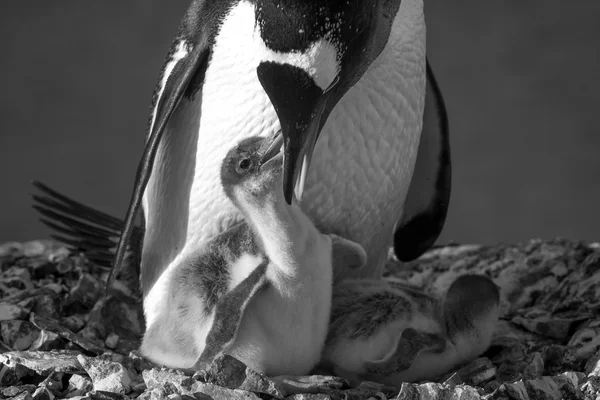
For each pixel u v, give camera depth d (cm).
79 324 1109
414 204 1170
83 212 1288
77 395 888
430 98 1130
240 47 936
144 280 1050
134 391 884
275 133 925
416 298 958
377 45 902
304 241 873
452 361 938
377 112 955
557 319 1055
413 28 971
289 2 831
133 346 1076
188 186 986
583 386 865
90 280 1168
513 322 1095
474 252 1415
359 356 918
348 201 986
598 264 1188
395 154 991
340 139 951
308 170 924
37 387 898
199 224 988
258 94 930
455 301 945
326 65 842
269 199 860
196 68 956
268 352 891
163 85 1034
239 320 877
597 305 1076
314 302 888
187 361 925
